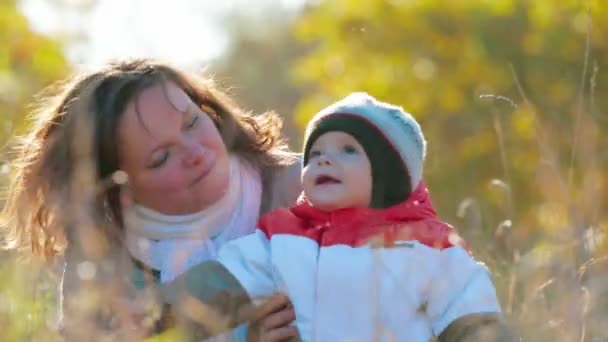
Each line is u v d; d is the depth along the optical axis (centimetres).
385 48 1414
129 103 611
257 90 1748
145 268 620
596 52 1282
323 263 562
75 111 629
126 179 595
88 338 575
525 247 862
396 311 555
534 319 648
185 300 577
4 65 1133
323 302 560
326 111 579
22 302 674
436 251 564
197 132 612
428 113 1373
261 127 674
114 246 619
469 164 1295
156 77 622
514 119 1284
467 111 1357
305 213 579
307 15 1494
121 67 633
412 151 574
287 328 564
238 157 654
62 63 1156
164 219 618
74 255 622
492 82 1337
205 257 611
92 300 579
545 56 1307
